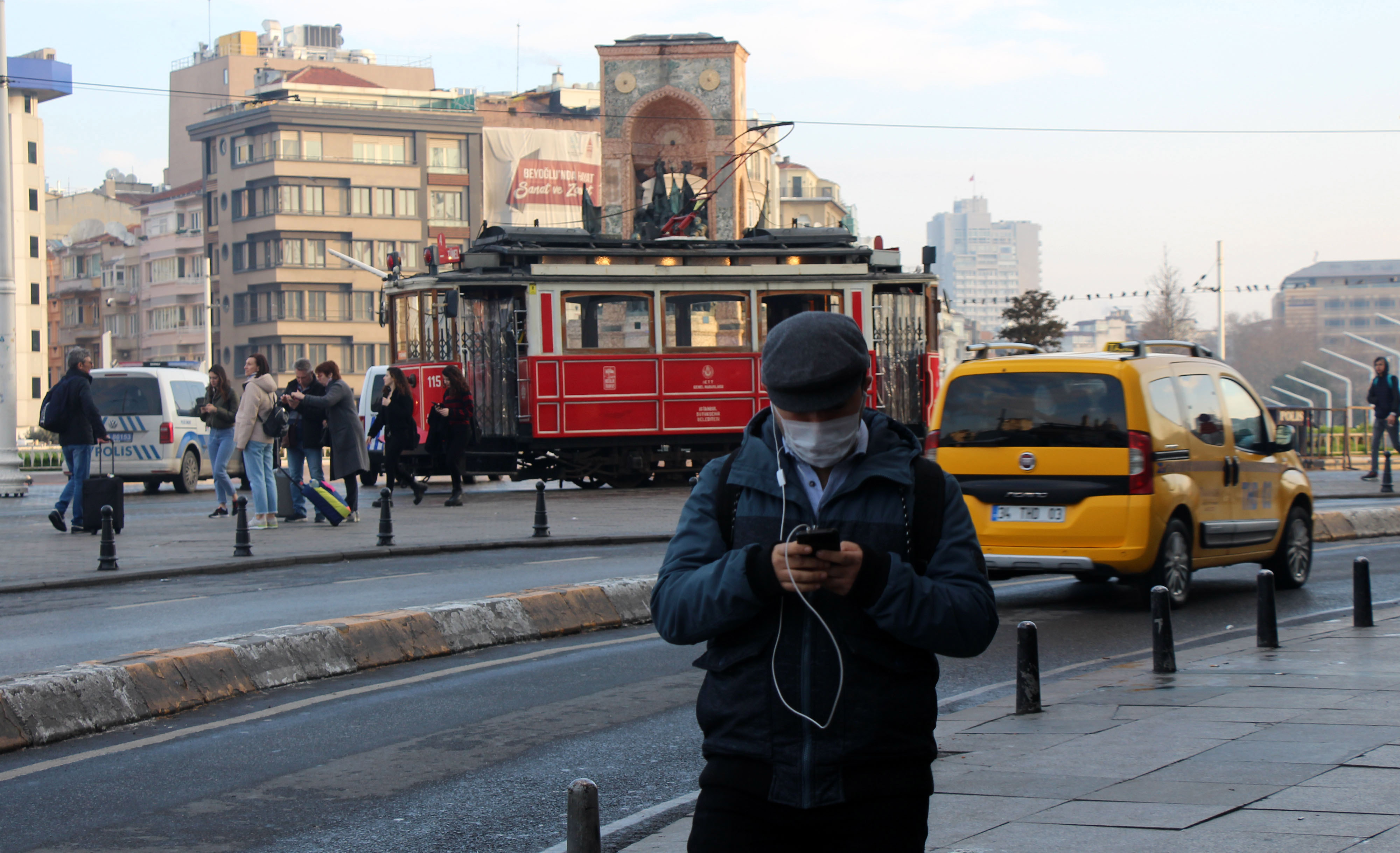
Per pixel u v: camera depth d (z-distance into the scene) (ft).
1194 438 41.06
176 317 338.75
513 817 20.54
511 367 85.40
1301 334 442.09
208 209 328.70
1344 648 31.78
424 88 372.58
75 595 41.39
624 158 172.04
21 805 21.09
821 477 11.30
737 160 171.63
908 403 91.71
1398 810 18.04
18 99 321.52
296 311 312.50
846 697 10.66
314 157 312.71
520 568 48.29
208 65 381.40
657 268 86.63
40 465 125.70
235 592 42.24
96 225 394.52
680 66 171.73
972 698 28.96
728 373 87.86
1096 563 38.75
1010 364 40.37
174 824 20.12
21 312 321.11
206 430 90.74
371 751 24.43
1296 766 20.65
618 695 29.25
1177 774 20.45
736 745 10.85
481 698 28.94
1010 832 17.90
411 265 319.47
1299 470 46.52
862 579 10.40
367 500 78.69
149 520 64.95
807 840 10.81
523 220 327.26
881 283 90.79
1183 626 38.17
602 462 86.84
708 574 10.79
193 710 27.68
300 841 19.36
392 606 39.09
